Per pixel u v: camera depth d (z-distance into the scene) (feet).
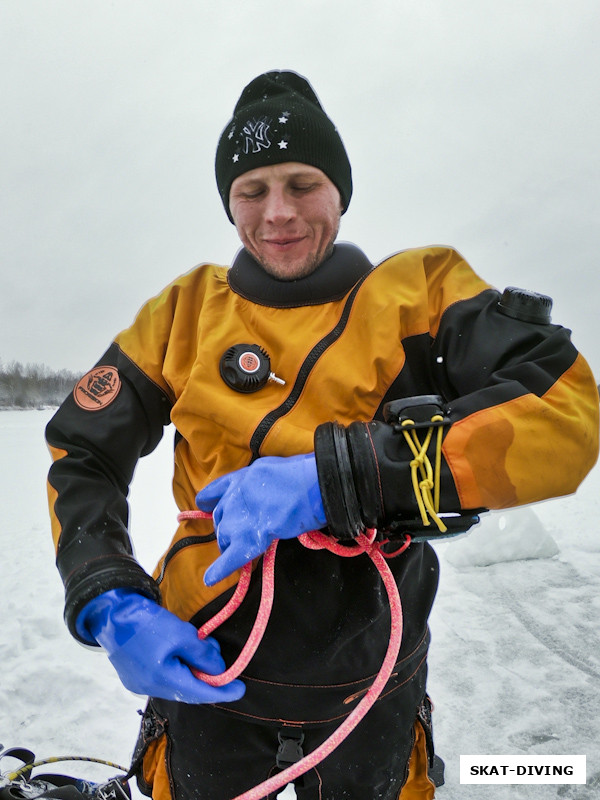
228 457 3.87
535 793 6.72
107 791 4.68
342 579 3.80
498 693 8.37
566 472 3.20
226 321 4.10
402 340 3.90
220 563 3.16
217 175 4.47
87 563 3.57
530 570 11.96
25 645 10.41
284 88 4.10
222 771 4.27
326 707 4.00
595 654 9.13
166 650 3.33
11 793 4.25
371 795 4.41
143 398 4.29
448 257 4.21
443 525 3.08
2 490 26.81
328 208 3.96
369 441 3.15
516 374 3.43
